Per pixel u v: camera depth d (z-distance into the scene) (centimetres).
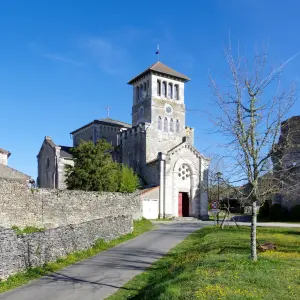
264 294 945
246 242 2133
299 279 1104
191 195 5503
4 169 3609
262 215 5144
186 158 5525
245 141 1400
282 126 1473
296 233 2750
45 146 5984
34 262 1597
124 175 4453
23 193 2664
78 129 7188
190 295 933
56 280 1444
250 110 1408
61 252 1828
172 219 5081
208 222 4522
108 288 1327
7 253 1433
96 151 3781
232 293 938
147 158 5678
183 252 2014
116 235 2627
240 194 1523
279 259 1434
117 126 6912
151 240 2609
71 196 3025
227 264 1291
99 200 3316
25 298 1198
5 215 2520
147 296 1098
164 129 5959
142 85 6288
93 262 1809
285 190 1559
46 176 5878
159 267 1681
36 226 2720
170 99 6097
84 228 2106
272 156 1499
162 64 6328
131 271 1606
